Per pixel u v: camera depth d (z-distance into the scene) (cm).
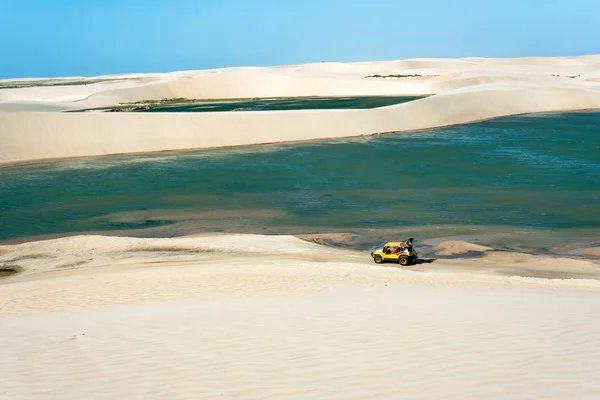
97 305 1433
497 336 871
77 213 3631
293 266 2044
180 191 4181
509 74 14100
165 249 2623
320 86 13488
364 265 2120
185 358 790
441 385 608
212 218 3438
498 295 1460
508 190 3978
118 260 2445
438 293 1498
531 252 2567
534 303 1283
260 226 3228
